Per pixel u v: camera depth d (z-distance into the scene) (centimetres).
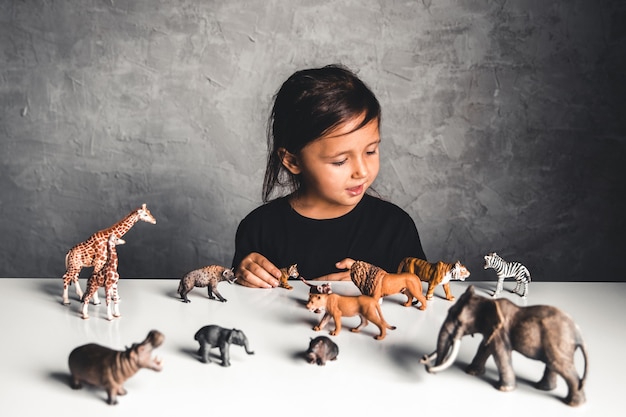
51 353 95
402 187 217
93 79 207
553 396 85
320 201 163
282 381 88
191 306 115
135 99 209
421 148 215
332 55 208
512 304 86
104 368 81
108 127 210
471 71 211
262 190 208
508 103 213
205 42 206
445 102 212
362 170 137
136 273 219
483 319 86
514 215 221
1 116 208
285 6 205
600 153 218
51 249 218
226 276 117
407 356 96
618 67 213
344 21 207
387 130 213
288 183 190
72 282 124
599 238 224
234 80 209
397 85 211
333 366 93
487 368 93
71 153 211
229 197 216
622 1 209
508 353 85
